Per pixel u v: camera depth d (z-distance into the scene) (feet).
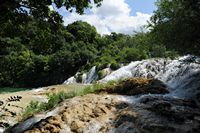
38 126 31.24
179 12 50.24
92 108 33.73
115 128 29.27
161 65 74.59
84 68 138.00
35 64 180.75
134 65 82.02
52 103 40.06
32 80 176.35
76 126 30.58
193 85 42.01
